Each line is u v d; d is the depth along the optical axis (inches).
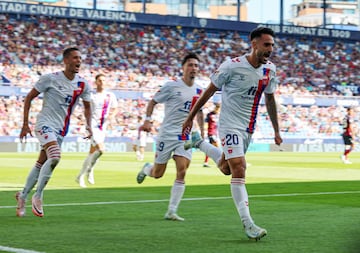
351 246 335.9
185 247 330.0
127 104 2137.1
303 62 2679.6
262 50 366.6
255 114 379.2
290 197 629.0
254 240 353.4
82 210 498.9
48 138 445.4
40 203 448.1
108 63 2363.4
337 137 2364.7
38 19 2346.2
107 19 2405.3
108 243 340.5
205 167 1181.7
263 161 1451.8
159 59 2459.4
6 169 1040.8
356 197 632.4
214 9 3548.2
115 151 2014.0
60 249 319.9
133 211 494.6
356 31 2783.0
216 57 2571.4
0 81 2135.8
